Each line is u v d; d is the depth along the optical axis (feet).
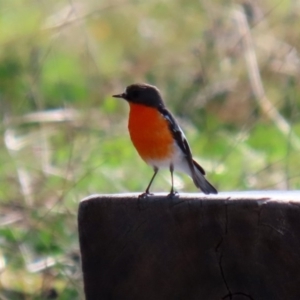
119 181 44.57
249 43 51.13
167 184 44.21
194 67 55.93
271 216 19.16
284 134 48.60
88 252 21.72
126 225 21.26
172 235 20.61
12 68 59.93
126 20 65.72
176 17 62.90
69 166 41.11
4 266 36.83
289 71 51.47
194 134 51.57
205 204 20.06
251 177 43.88
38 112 50.03
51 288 36.45
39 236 38.91
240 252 19.63
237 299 19.79
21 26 63.16
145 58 61.05
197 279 20.31
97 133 49.78
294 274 19.02
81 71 60.85
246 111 53.16
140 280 21.13
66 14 60.80
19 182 42.96
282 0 53.21
